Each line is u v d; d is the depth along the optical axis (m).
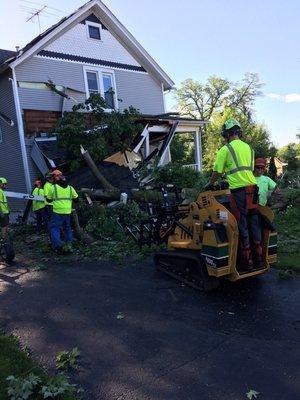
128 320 5.55
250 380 4.07
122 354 4.70
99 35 19.94
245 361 4.40
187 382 4.11
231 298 6.07
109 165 14.52
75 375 4.34
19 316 5.95
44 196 9.55
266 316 5.42
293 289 6.28
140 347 4.83
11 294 6.89
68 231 9.60
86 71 19.41
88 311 5.95
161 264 7.34
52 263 8.59
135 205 11.03
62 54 18.48
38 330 5.45
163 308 5.86
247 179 5.84
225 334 5.01
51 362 4.63
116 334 5.19
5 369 4.42
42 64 17.77
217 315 5.53
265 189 8.45
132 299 6.26
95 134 15.00
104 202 12.56
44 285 7.21
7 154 17.97
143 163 15.16
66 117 15.48
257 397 3.81
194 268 6.58
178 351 4.69
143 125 17.62
